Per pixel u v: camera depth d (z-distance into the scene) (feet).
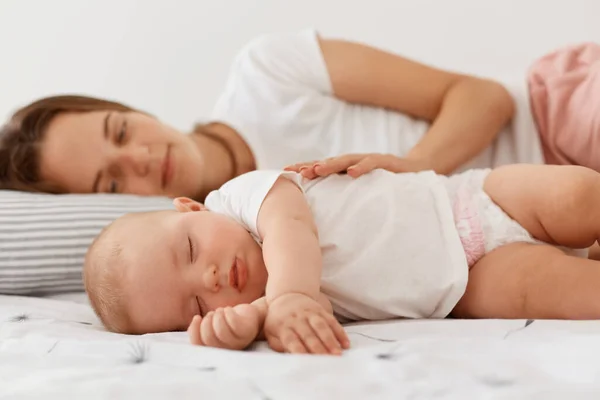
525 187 3.02
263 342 2.38
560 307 2.71
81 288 3.96
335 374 1.76
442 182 3.27
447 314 2.93
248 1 6.23
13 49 6.53
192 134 4.98
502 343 2.02
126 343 2.22
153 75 6.44
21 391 1.76
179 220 2.99
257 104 4.70
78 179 4.42
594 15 5.62
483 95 4.23
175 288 2.83
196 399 1.65
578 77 4.00
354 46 4.69
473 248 3.04
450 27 5.92
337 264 2.90
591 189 2.84
